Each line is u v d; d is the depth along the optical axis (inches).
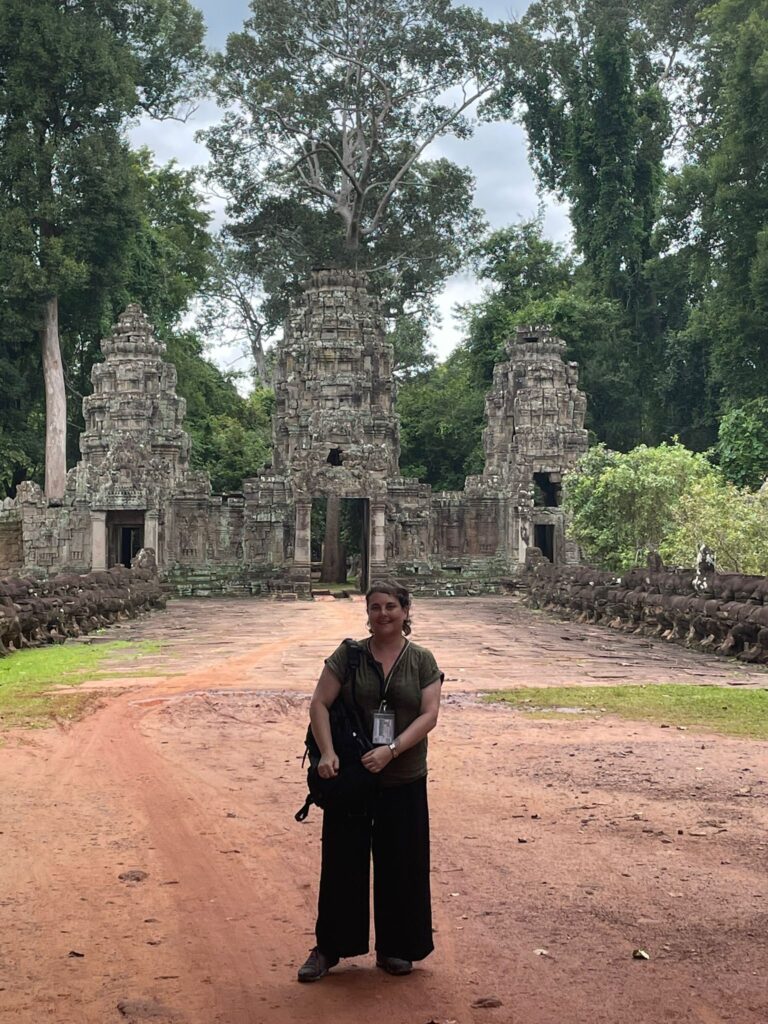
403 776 274.2
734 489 1508.4
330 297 2640.3
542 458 2596.0
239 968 273.6
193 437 3314.5
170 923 303.0
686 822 398.9
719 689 732.0
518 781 464.8
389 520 2429.9
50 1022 242.2
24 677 819.4
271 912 312.2
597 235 3206.2
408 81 3186.5
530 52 3095.5
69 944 287.6
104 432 2554.1
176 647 1097.4
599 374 3110.2
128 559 2586.1
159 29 2832.2
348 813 271.7
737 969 269.7
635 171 3287.4
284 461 2699.3
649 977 265.3
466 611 1742.1
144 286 2999.5
